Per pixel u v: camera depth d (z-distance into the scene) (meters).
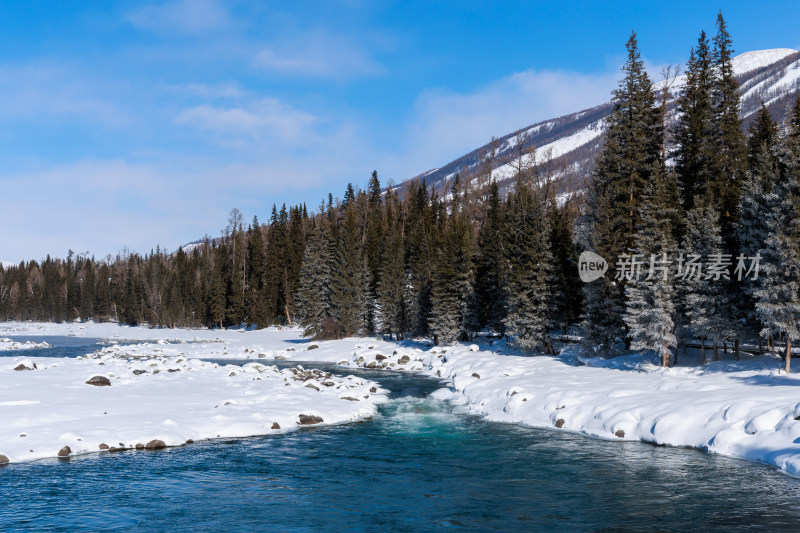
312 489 15.20
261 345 72.19
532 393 27.55
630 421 21.92
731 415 19.81
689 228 34.09
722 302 31.20
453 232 66.62
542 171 68.50
